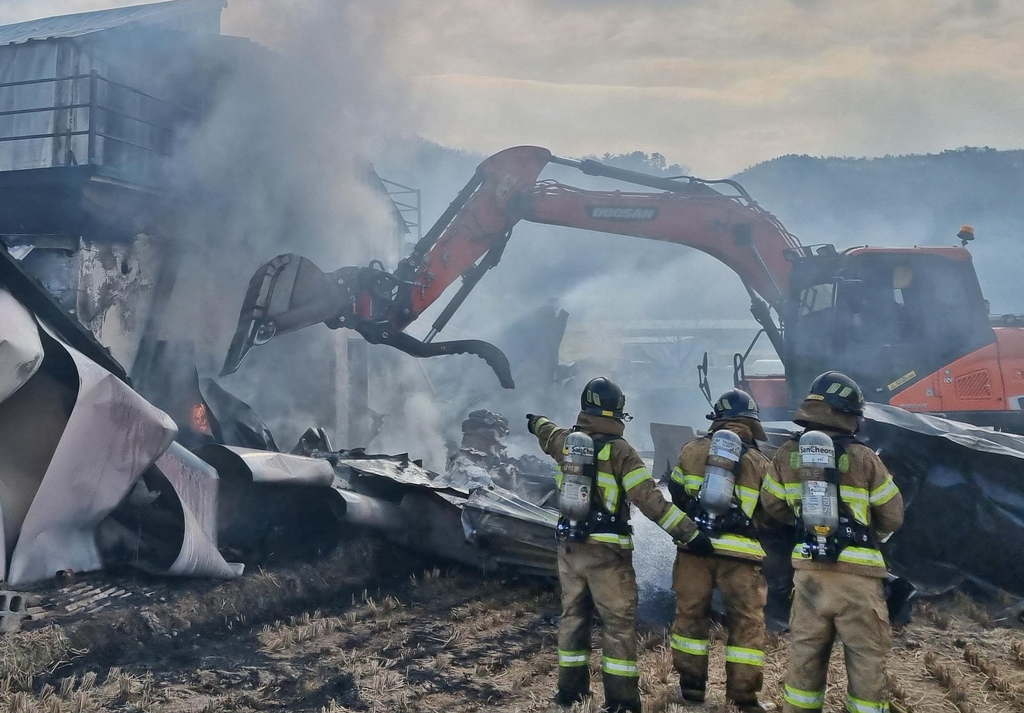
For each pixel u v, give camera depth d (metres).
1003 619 7.40
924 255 10.63
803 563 4.59
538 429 5.58
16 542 6.77
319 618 6.93
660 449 12.47
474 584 8.27
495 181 11.74
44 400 7.13
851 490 4.56
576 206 11.91
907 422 8.45
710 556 5.23
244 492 8.07
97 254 11.09
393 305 11.19
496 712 5.20
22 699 4.93
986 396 10.36
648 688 5.56
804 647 4.59
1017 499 7.97
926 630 7.11
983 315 10.57
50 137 12.25
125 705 5.12
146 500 7.84
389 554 8.62
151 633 6.25
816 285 11.16
